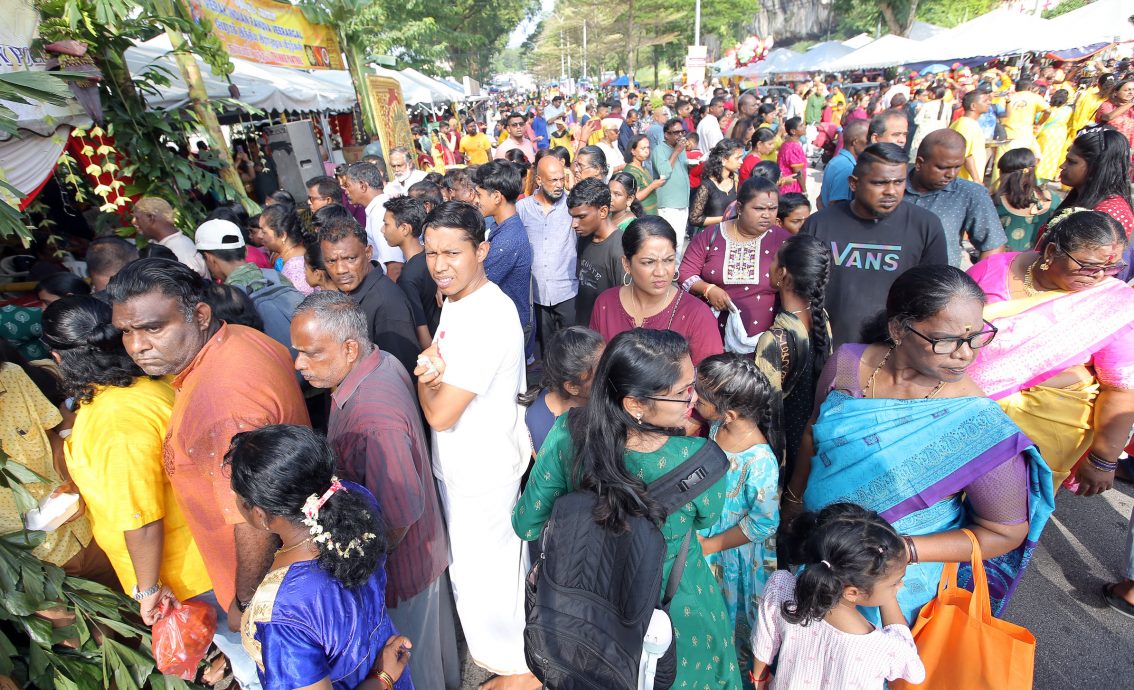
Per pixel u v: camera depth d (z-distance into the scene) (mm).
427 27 21609
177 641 2125
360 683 1586
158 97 4363
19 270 4465
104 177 4078
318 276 3465
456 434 2289
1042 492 1711
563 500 1640
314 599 1440
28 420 2189
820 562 1737
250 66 6637
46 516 2262
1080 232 2090
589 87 49688
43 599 2084
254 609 1471
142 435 2023
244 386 1876
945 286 1651
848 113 12359
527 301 4176
